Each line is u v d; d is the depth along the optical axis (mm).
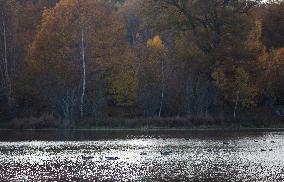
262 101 141625
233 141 91312
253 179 52938
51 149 79250
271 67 133875
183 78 132875
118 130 118750
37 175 55500
